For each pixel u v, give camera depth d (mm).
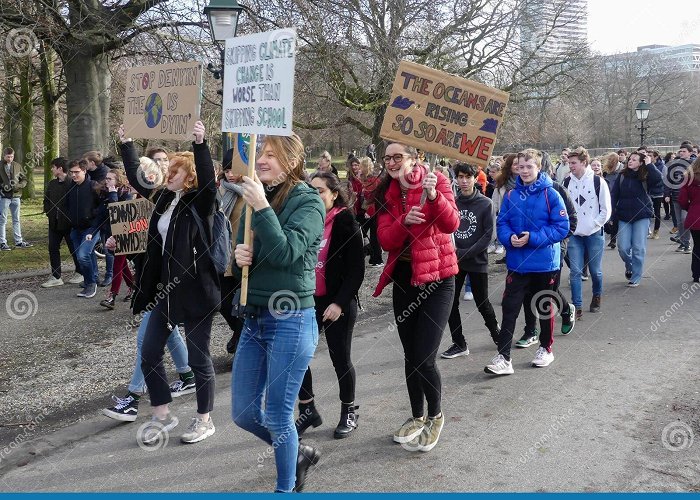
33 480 3760
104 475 3801
